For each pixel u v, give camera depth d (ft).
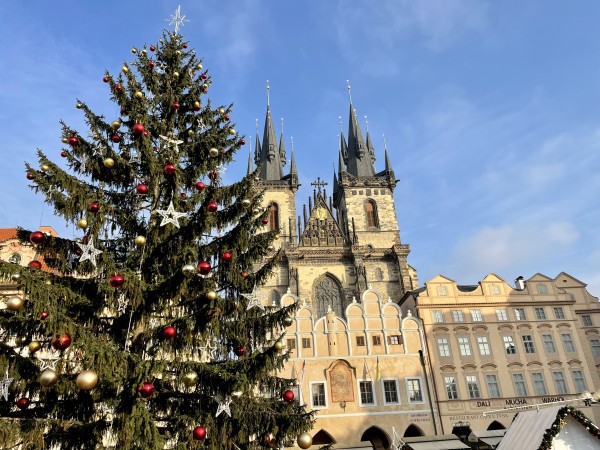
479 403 148.97
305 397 140.87
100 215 49.34
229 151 67.46
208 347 54.95
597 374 164.04
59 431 40.27
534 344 162.09
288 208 284.82
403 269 251.39
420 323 156.25
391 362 148.46
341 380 143.84
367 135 343.26
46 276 44.57
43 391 43.37
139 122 59.06
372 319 153.99
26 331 45.44
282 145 338.75
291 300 160.56
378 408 141.69
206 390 46.68
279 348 49.32
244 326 56.54
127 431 38.50
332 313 153.79
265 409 49.42
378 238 278.87
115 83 61.72
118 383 40.65
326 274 250.16
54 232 145.59
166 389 51.11
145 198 59.67
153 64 66.80
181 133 66.90
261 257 59.98
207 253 55.67
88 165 55.47
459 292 167.73
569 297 171.12
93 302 47.06
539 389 154.92
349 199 289.94
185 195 60.59
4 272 39.63
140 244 45.96
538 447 72.28
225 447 47.21
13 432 36.60
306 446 45.91
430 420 142.61
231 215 58.13
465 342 159.22
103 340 42.39
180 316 52.08
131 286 45.11
